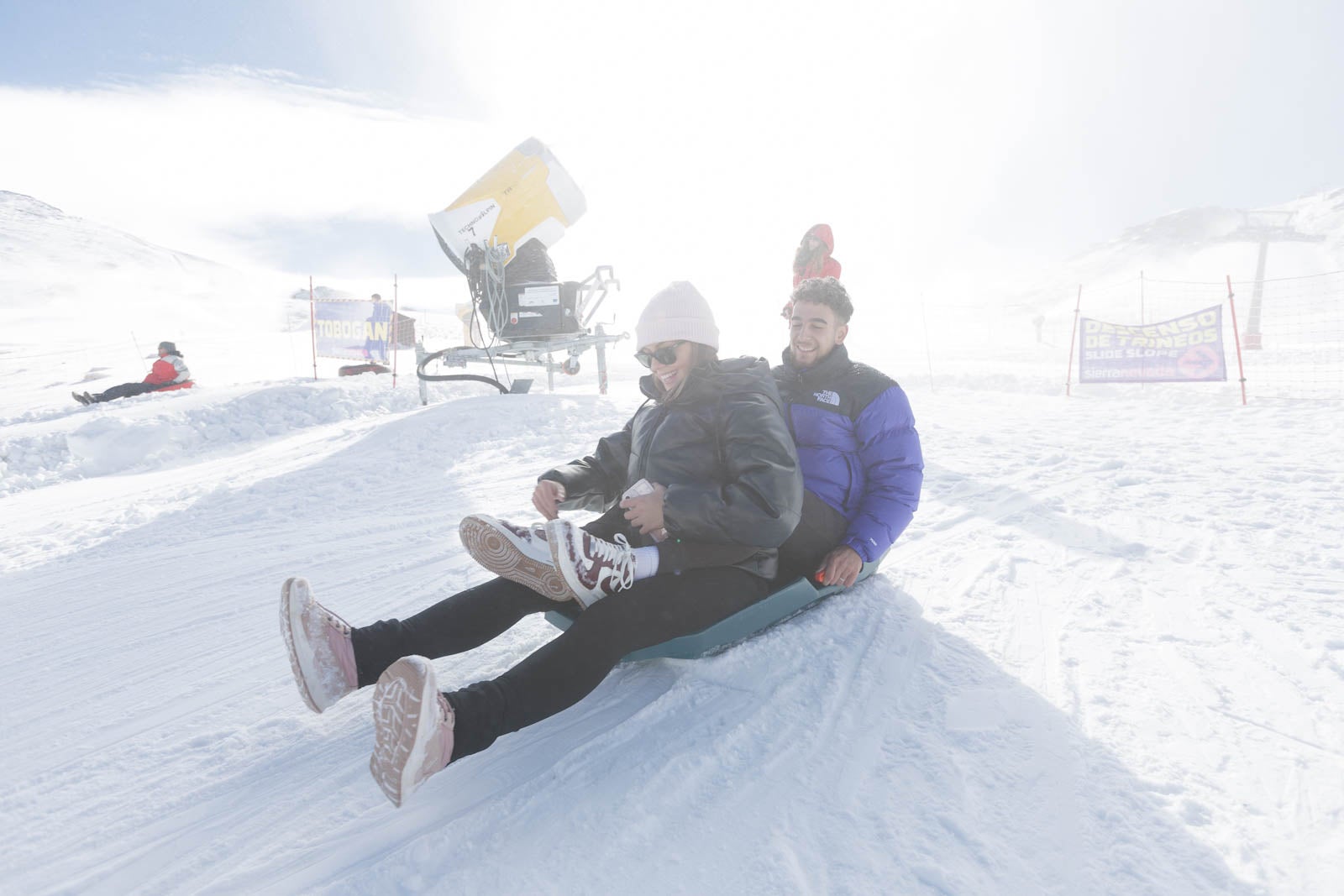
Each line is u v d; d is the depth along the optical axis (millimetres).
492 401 7398
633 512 1908
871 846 1353
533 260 8586
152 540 3947
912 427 2439
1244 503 3568
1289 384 8703
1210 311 7652
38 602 3014
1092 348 8367
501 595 1896
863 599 2537
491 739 1490
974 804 1453
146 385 11086
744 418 1917
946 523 3465
